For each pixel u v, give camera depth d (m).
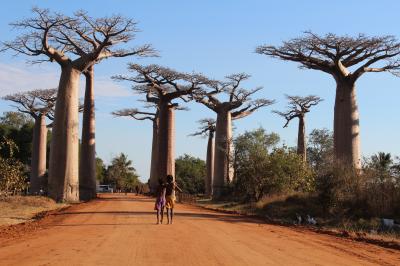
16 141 64.94
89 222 16.16
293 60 31.56
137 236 11.87
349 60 31.42
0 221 17.05
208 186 69.00
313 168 33.62
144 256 8.77
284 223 19.33
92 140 43.41
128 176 98.12
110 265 7.81
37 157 55.78
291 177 30.92
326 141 65.50
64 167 34.12
